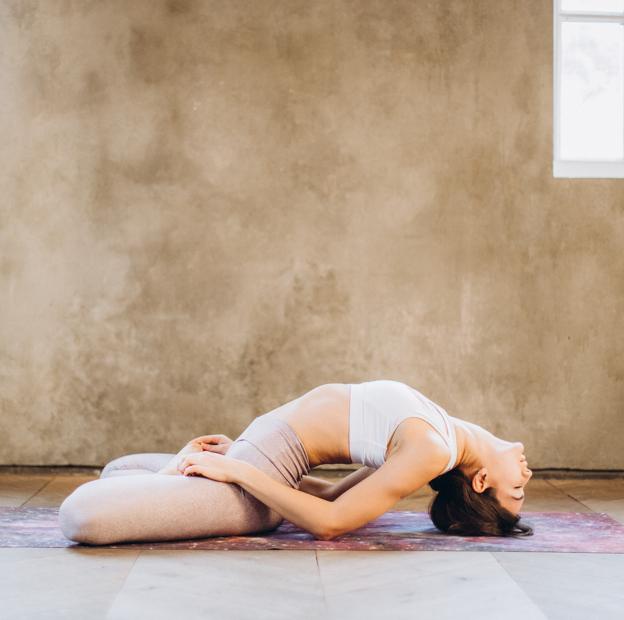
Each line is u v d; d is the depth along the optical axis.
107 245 4.07
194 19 4.10
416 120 4.12
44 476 4.00
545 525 2.93
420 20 4.14
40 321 4.07
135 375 4.06
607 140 4.34
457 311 4.11
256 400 4.08
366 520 2.51
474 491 2.70
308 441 2.69
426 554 2.43
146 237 4.08
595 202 4.16
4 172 4.08
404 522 2.96
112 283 4.07
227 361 4.07
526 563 2.35
